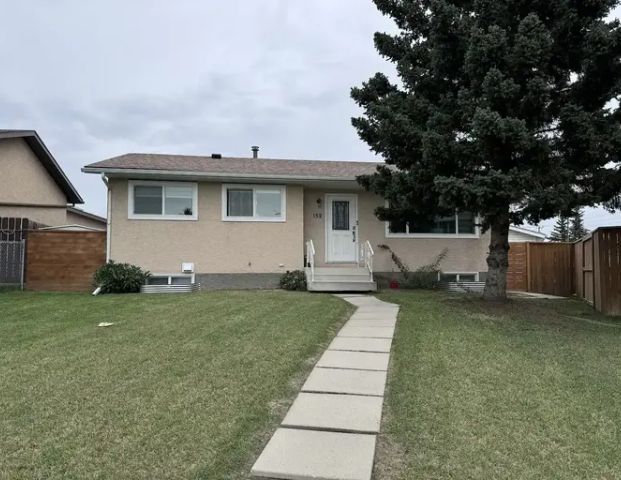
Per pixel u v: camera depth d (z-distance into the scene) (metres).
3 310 9.13
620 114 8.66
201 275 13.62
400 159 10.09
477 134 8.02
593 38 7.95
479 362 5.62
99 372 5.05
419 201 9.78
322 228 14.88
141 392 4.46
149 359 5.55
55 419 3.85
